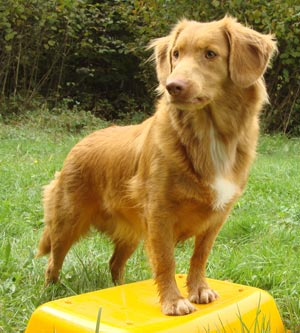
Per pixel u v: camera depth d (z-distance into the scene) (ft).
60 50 20.81
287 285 5.96
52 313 4.71
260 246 7.09
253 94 5.04
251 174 11.16
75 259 6.68
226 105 4.94
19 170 11.08
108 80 22.30
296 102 19.39
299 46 17.74
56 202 6.13
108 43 21.70
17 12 18.61
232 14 17.10
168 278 4.95
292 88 19.17
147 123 5.48
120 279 6.35
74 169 6.03
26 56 20.01
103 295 5.18
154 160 4.97
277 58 18.38
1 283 5.98
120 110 22.09
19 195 9.25
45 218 6.27
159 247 4.98
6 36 18.10
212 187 4.89
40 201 9.12
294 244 7.24
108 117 21.85
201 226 5.11
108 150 5.76
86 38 20.68
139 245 6.90
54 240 6.12
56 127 17.63
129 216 5.65
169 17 17.99
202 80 4.79
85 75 21.93
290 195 9.66
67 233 6.08
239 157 5.10
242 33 5.00
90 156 5.93
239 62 4.91
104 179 5.79
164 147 4.89
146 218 5.13
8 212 8.45
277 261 6.49
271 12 17.19
